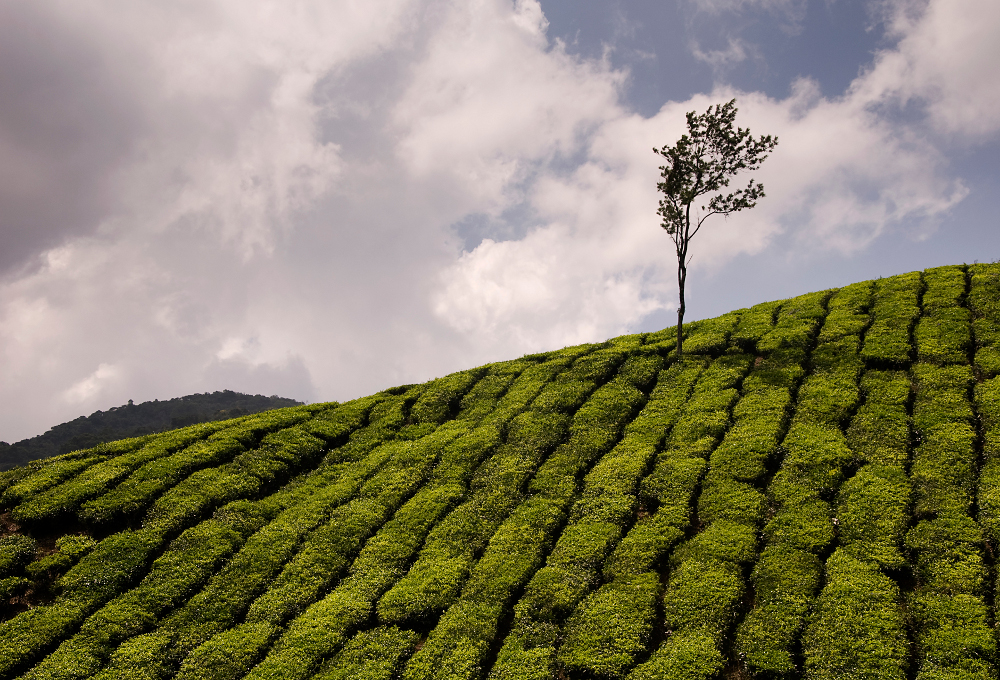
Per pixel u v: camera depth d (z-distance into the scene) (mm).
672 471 33469
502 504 33781
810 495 29672
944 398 34000
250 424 44000
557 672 24078
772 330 46750
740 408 37562
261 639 26703
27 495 35031
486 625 26188
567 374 46750
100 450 40875
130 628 27172
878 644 22047
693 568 27047
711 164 45812
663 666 22969
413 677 24266
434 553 30906
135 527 33562
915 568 24969
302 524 33750
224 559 31375
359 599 28500
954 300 44000
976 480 28359
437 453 39438
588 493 33406
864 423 33688
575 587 27484
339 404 48844
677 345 46750
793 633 23250
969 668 20641
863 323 44125
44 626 26922
